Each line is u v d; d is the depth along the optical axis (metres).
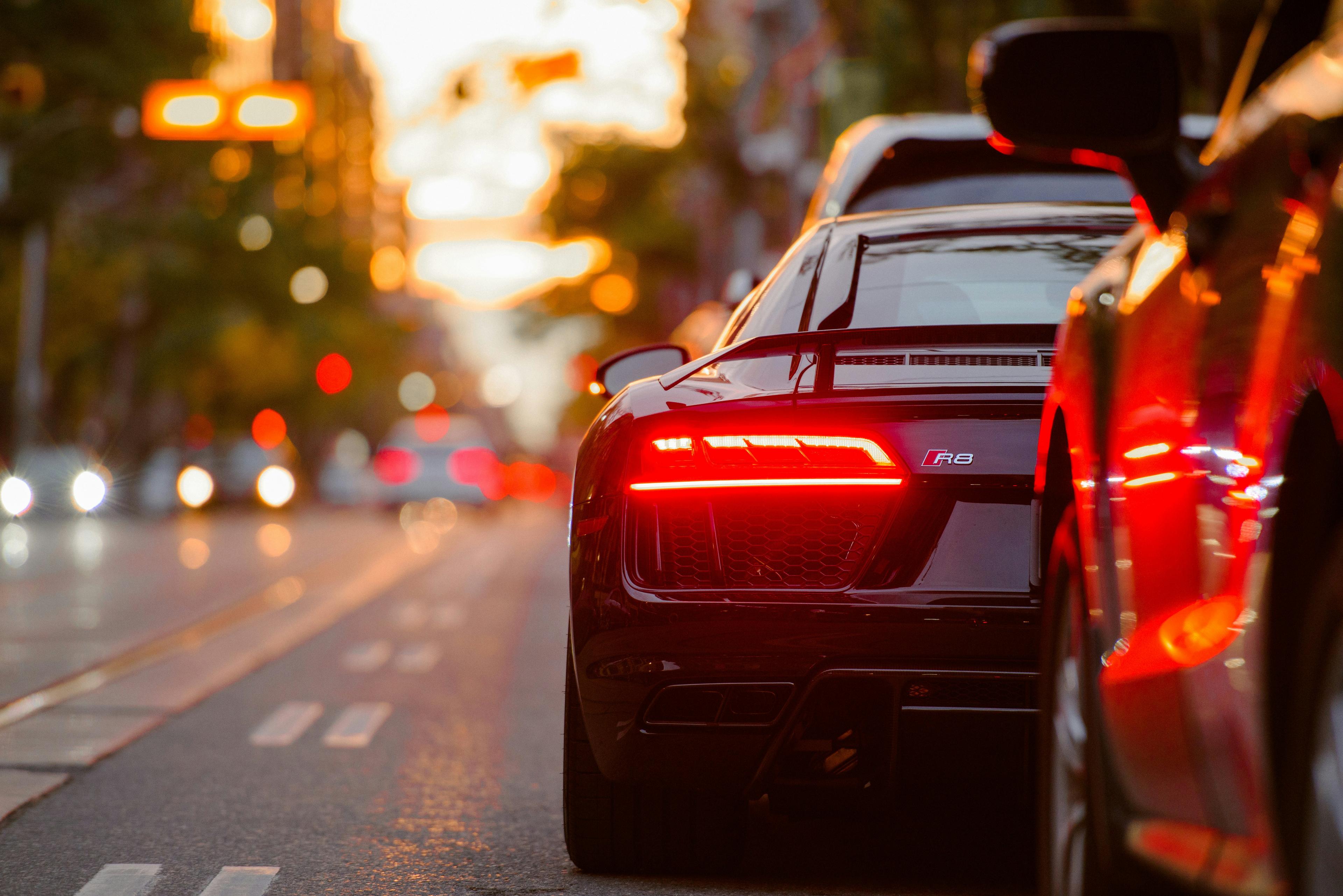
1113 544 4.50
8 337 74.00
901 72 29.98
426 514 70.81
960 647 6.62
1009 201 11.30
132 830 9.02
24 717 13.23
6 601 24.28
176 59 54.47
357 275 79.94
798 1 60.28
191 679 15.74
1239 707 3.38
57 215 57.38
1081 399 5.12
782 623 6.71
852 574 6.76
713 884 7.69
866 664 6.67
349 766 11.10
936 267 8.12
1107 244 8.23
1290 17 4.59
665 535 6.95
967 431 6.78
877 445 6.80
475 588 28.08
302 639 19.81
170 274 69.75
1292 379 3.20
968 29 28.30
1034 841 8.77
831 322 7.85
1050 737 5.47
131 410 80.12
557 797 10.00
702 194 81.25
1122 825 4.20
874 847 8.62
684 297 89.81
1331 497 3.02
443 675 16.27
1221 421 3.60
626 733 6.96
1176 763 3.77
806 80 59.03
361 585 28.56
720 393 7.18
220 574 30.62
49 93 54.47
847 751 6.84
